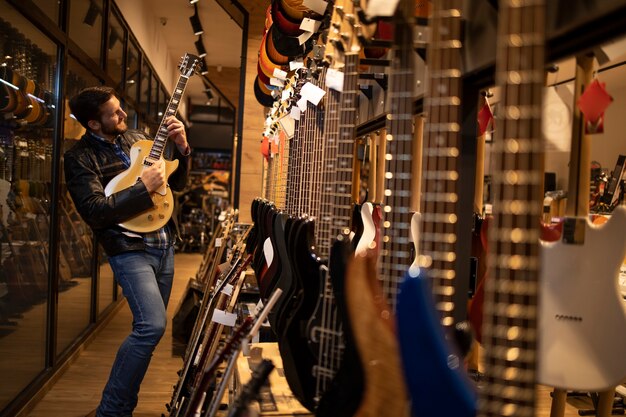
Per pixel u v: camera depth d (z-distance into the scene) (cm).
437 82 122
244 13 538
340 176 166
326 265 154
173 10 889
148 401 375
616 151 415
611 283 135
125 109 653
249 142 543
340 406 121
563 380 135
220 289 301
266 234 255
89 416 333
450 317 120
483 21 129
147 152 305
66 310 445
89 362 449
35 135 353
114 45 585
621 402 361
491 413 92
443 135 121
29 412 340
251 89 541
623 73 328
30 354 358
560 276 136
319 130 227
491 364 94
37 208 362
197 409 199
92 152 305
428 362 93
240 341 163
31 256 354
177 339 510
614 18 98
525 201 93
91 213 285
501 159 95
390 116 139
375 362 116
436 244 122
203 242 1386
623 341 134
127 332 556
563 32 105
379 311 118
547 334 136
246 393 136
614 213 136
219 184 1684
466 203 159
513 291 93
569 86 135
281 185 330
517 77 93
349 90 166
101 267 577
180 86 321
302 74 266
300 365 151
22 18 315
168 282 321
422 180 125
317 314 147
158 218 297
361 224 241
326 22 225
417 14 180
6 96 297
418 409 94
